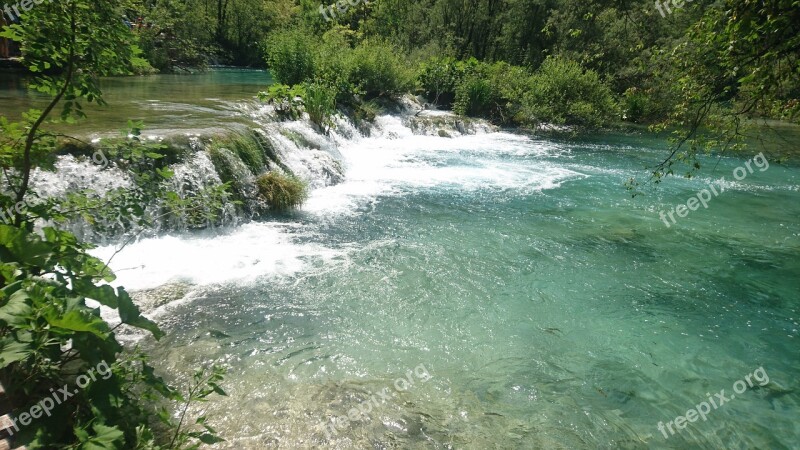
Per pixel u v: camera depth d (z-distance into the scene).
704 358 5.21
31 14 3.23
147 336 4.92
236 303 5.70
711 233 9.00
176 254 6.71
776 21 4.78
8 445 2.68
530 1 27.55
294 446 3.69
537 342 5.35
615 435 4.06
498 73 22.16
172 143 7.76
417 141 16.86
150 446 2.85
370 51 18.62
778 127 23.05
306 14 22.11
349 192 10.36
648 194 11.53
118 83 17.48
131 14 3.76
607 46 23.48
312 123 13.04
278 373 4.55
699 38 5.90
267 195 8.55
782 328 5.85
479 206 9.92
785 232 9.20
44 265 3.04
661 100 14.05
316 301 5.87
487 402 4.37
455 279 6.65
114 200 3.88
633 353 5.23
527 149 16.95
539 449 3.86
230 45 37.19
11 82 13.70
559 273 7.02
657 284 6.84
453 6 30.16
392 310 5.79
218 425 3.81
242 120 10.55
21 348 2.58
